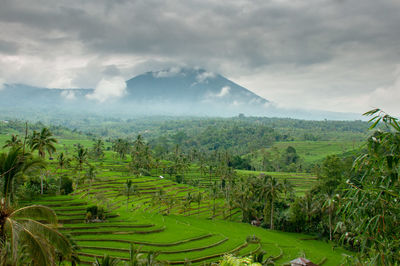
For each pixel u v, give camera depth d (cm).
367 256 2362
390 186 1938
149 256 3628
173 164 19850
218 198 14350
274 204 11362
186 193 13950
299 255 7156
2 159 2064
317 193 11144
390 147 1875
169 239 7231
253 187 11569
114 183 13638
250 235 8325
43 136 8412
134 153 17825
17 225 1672
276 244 8038
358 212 2062
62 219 7388
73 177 13275
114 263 3381
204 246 7038
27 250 1653
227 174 14700
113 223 7781
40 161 2288
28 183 8919
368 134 1978
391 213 2047
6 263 1727
